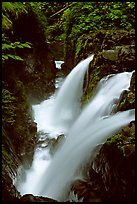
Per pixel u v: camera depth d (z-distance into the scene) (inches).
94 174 156.5
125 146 137.7
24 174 192.5
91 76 250.4
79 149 187.5
